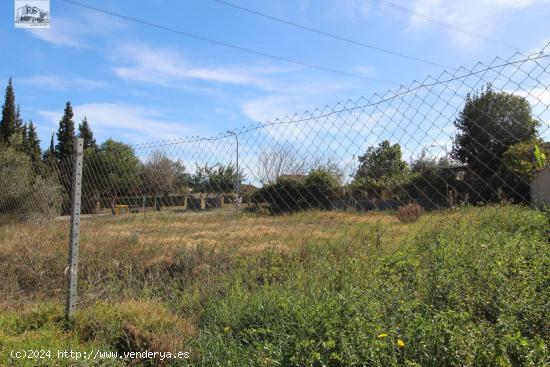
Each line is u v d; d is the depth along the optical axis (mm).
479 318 2848
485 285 3359
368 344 2529
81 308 4426
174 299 4629
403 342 2479
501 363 2184
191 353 3146
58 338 3637
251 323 3400
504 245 4879
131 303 4172
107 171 5672
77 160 4074
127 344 3439
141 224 5871
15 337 3666
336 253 5195
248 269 5297
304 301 3428
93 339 3658
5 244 6895
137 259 5965
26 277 6164
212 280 5066
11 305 5250
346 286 3855
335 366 2512
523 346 2287
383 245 5453
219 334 3223
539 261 3803
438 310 3105
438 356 2357
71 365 3105
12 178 7387
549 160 3145
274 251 5566
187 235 6016
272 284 4566
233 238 6141
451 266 4023
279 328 3061
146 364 3209
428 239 5305
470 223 5703
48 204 6898
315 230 5309
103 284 5402
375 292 3490
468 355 2289
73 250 4020
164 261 5910
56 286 5969
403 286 3701
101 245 6242
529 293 3047
